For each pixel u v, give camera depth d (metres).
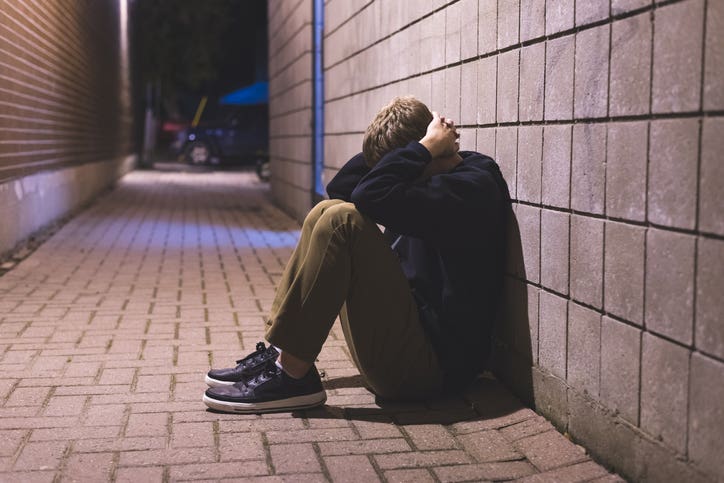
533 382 3.31
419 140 3.46
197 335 4.74
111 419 3.27
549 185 3.10
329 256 3.17
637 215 2.48
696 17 2.17
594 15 2.72
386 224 3.21
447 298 3.35
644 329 2.47
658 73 2.35
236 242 9.18
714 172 2.12
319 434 3.12
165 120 34.34
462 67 4.09
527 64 3.29
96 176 15.27
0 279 6.55
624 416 2.61
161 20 29.34
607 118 2.65
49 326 4.90
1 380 3.78
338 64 7.86
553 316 3.11
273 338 3.23
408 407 3.43
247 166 29.45
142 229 10.35
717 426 2.14
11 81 7.88
